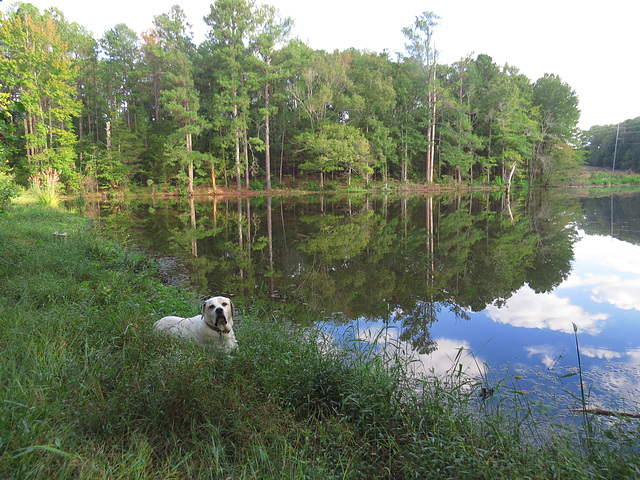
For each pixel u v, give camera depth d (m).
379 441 2.83
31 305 4.34
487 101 46.84
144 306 4.74
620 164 77.69
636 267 9.29
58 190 23.77
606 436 2.82
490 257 10.59
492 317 6.18
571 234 13.91
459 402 3.44
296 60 38.97
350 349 4.39
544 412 3.43
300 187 43.66
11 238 8.21
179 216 20.52
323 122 40.62
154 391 2.71
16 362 3.02
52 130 28.06
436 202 29.55
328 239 13.64
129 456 2.15
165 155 36.12
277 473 2.25
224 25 38.66
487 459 2.51
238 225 17.14
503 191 42.53
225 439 2.53
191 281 8.02
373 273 8.96
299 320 5.88
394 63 50.31
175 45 46.22
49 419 2.30
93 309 4.35
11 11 32.28
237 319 5.48
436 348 5.02
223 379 3.06
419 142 45.06
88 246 8.69
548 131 49.59
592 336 5.37
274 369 3.37
